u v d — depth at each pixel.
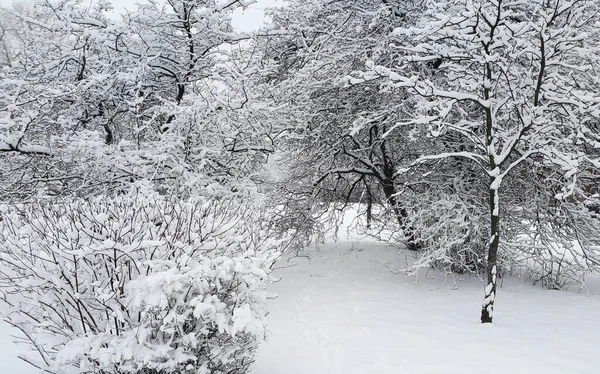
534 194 9.06
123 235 4.04
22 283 3.74
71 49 8.70
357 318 6.62
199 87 9.16
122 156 7.93
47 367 3.88
